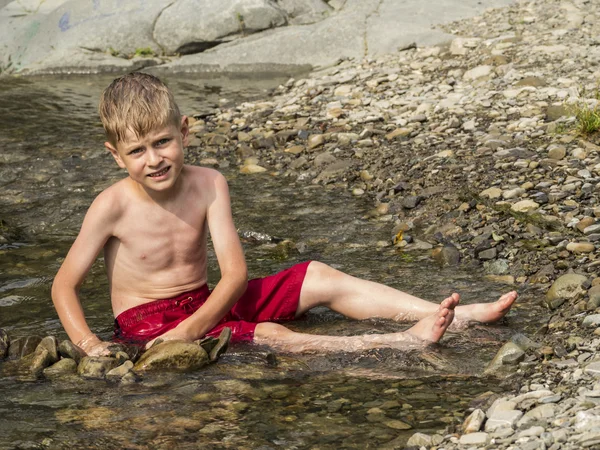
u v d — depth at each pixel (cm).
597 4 1134
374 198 613
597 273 429
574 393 304
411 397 325
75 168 714
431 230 539
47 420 314
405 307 414
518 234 508
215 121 852
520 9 1148
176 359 358
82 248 397
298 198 621
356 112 813
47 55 1184
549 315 405
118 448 292
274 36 1143
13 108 938
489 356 362
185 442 295
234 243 405
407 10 1170
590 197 540
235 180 671
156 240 405
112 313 440
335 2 1232
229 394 333
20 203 630
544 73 848
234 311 420
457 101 802
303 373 353
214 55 1146
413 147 689
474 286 454
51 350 369
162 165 376
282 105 882
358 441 292
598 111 695
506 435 280
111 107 374
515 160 621
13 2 1271
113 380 349
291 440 294
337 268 489
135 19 1187
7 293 463
